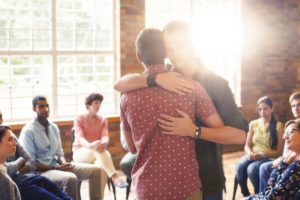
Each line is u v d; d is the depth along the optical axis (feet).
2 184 9.70
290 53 24.75
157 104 5.75
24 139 13.61
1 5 17.87
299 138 10.11
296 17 24.70
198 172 6.32
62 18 19.16
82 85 19.79
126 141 6.52
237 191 16.57
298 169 9.68
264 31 23.84
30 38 18.51
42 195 11.62
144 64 6.02
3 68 18.03
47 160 13.88
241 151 23.20
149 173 5.79
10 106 18.20
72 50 19.44
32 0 18.45
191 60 6.48
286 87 24.81
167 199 5.75
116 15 20.08
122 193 16.22
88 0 19.65
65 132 18.63
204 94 5.92
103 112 20.30
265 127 15.10
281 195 9.78
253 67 23.70
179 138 5.75
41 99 13.85
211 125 5.95
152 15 21.18
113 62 20.36
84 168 14.25
